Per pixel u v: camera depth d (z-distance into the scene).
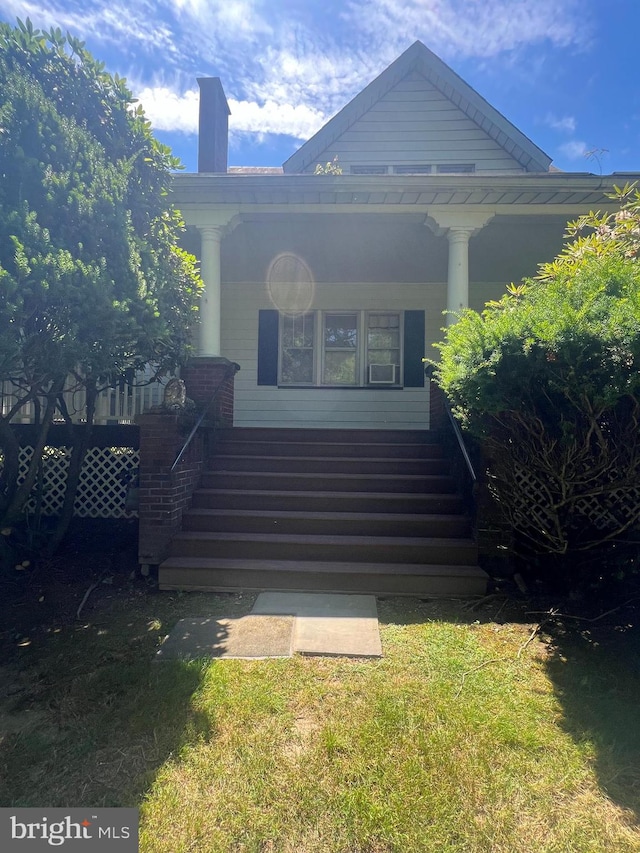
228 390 6.17
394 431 5.95
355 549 4.29
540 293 3.48
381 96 8.68
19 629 3.45
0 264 2.83
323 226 6.28
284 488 5.14
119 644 3.17
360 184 5.40
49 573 4.31
